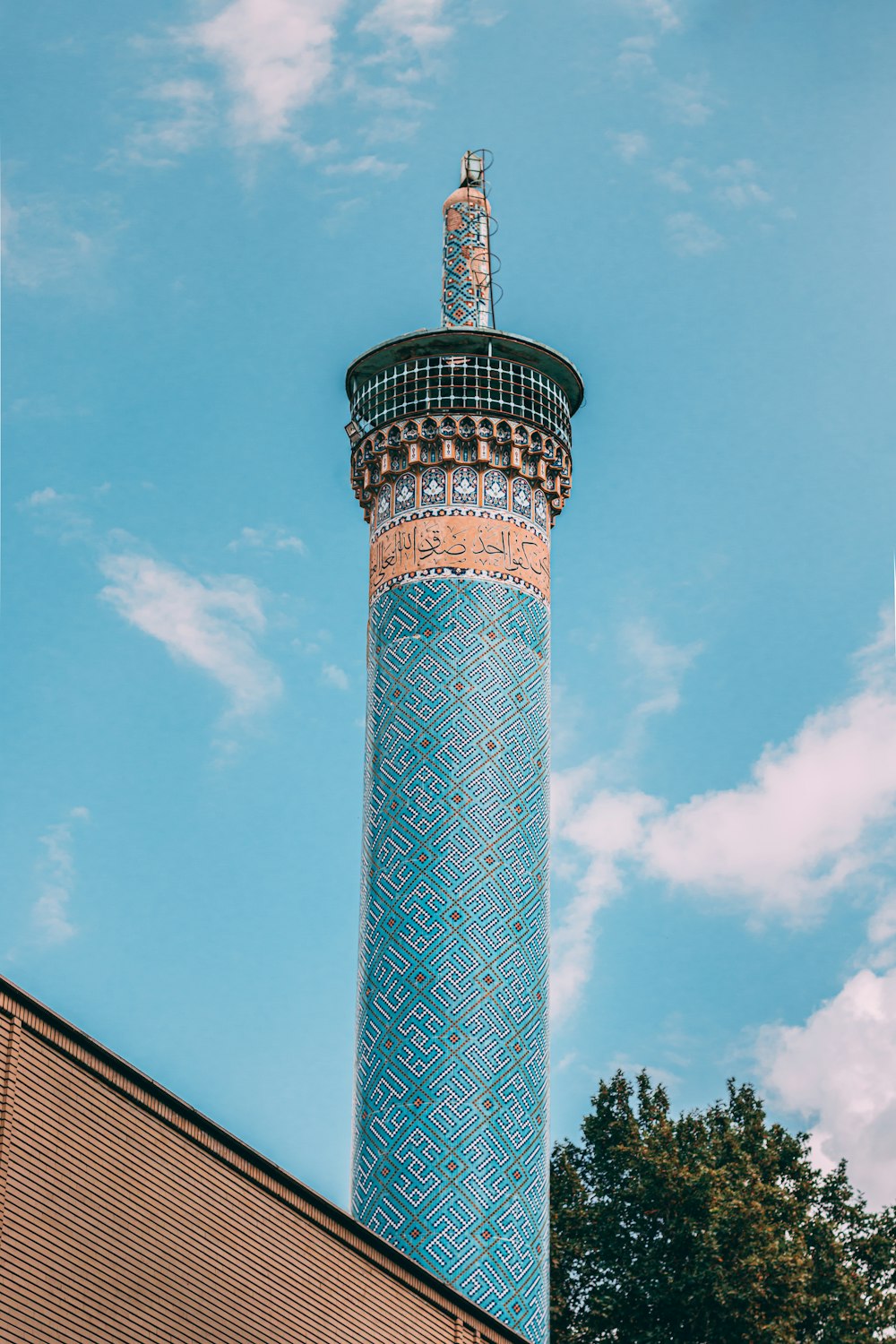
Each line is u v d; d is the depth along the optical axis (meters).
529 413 28.47
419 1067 25.06
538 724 27.30
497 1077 25.16
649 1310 32.34
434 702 26.72
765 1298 31.78
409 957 25.59
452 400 28.25
